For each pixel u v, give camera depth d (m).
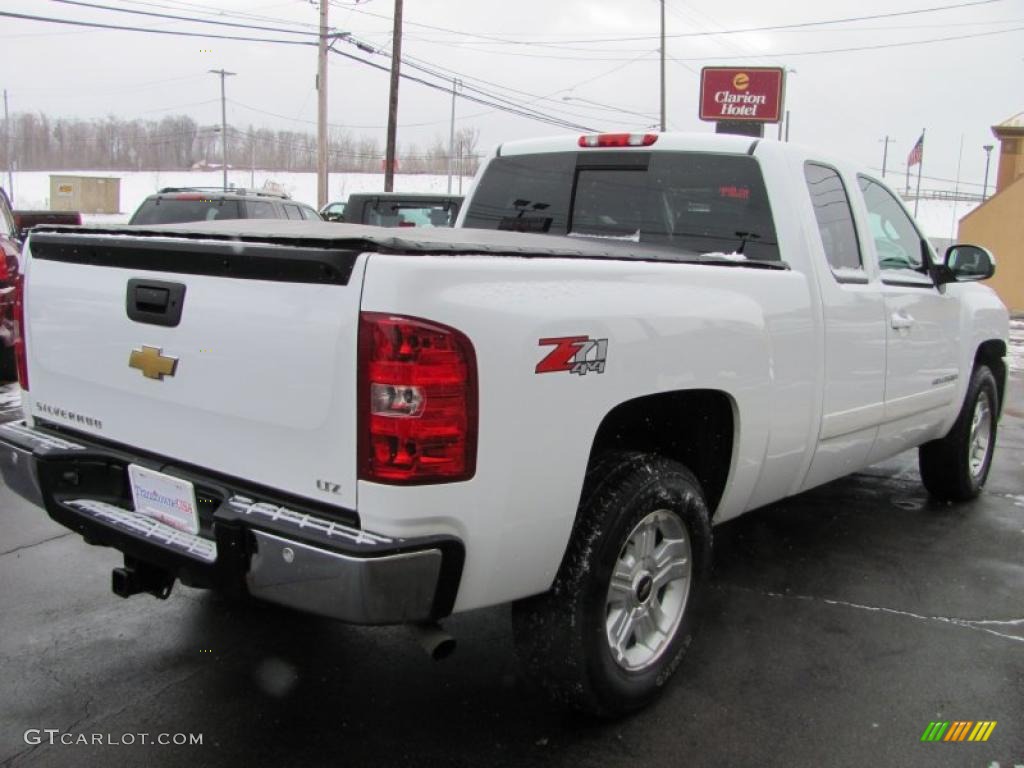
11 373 8.88
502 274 2.57
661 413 3.48
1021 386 11.82
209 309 2.73
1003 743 3.12
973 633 4.00
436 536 2.46
